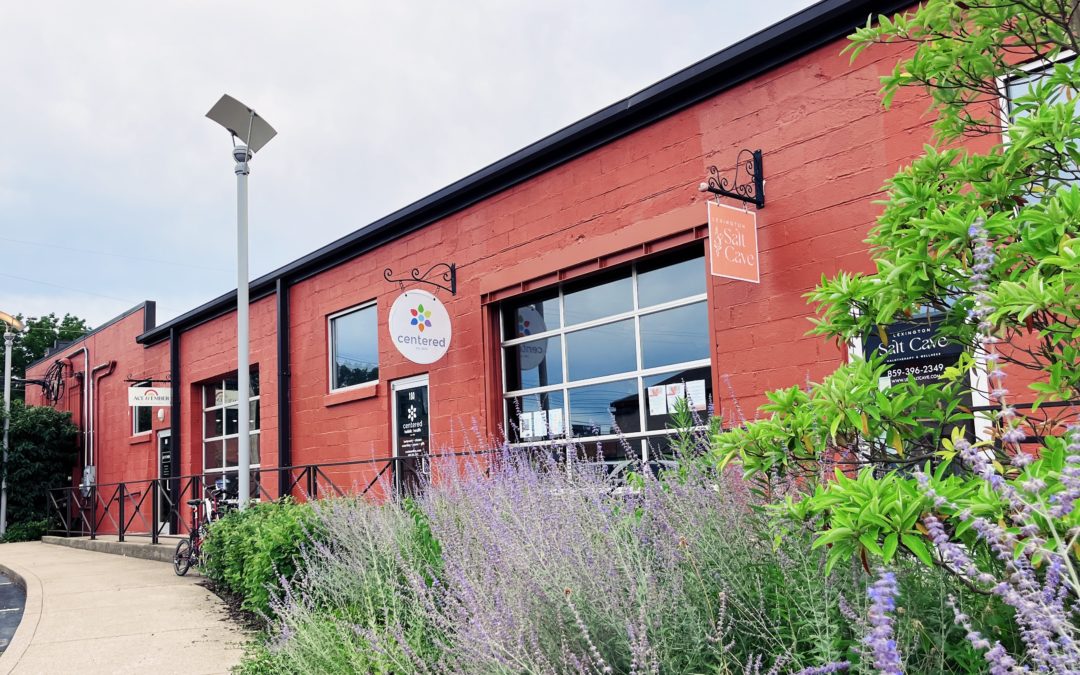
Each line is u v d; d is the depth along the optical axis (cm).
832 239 597
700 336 709
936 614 234
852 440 263
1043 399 241
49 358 2348
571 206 808
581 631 265
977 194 269
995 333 217
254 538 652
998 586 169
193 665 511
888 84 306
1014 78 443
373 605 448
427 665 339
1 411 2033
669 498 337
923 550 185
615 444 770
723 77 677
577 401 812
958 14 289
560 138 796
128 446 1805
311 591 505
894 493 194
